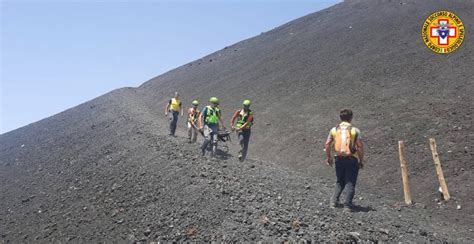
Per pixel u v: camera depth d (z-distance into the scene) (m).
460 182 11.88
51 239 10.75
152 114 31.89
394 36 31.09
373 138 16.42
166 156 14.41
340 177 9.24
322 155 16.59
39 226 11.99
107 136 23.06
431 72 22.23
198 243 8.11
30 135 33.94
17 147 29.67
